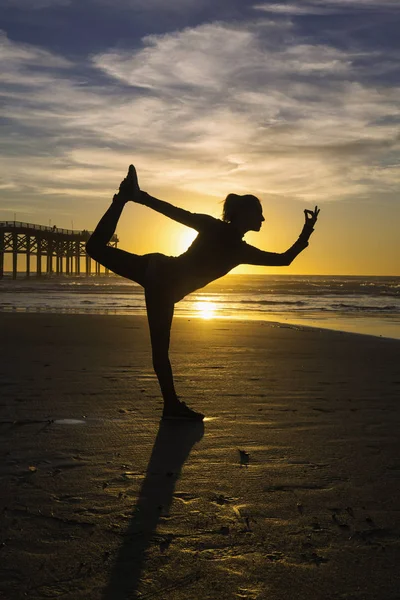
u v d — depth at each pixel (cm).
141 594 212
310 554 244
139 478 336
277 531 267
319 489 321
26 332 1238
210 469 353
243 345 1070
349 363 836
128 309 2342
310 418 488
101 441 411
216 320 1781
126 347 981
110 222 446
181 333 1316
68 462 364
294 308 2878
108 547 248
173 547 250
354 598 211
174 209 444
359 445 408
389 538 260
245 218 445
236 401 557
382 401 559
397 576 227
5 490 314
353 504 300
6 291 4409
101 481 330
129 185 434
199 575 226
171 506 295
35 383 634
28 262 9388
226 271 457
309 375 721
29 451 386
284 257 441
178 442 411
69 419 473
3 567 230
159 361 482
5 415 485
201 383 658
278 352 965
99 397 563
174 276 459
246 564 236
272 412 510
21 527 267
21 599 208
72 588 216
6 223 8850
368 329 1683
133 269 465
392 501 304
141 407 521
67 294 3909
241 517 282
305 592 215
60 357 850
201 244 448
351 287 7656
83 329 1320
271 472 349
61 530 265
